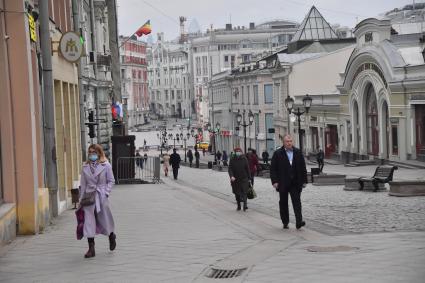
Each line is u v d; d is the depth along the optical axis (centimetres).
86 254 1139
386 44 4806
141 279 962
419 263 970
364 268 956
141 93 18050
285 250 1148
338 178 2978
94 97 4144
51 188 1744
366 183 2536
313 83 6769
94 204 1141
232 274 983
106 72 4531
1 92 1380
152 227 1522
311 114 6394
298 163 1416
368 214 1700
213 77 11175
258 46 16738
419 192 2184
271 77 7756
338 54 6656
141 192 2805
